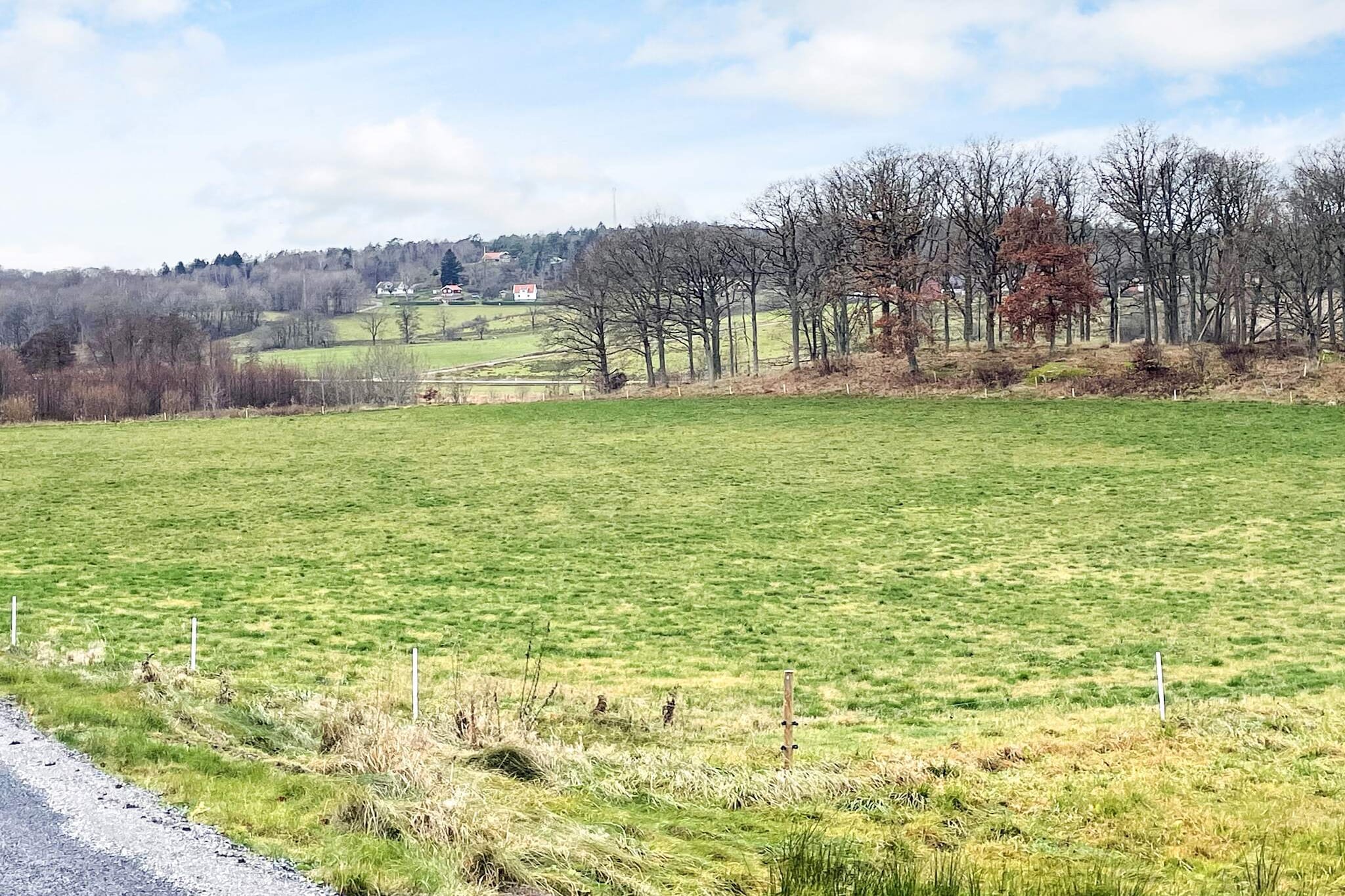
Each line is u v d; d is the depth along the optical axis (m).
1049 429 69.06
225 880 12.16
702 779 17.53
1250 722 21.09
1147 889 13.77
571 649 30.52
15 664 22.88
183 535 47.41
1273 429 64.81
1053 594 36.47
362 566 41.69
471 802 14.69
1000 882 13.71
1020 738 20.62
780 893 13.18
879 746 20.34
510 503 53.94
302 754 17.86
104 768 16.05
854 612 34.81
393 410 90.81
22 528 48.56
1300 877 14.26
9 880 11.90
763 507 51.81
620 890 12.97
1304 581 37.00
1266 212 82.69
